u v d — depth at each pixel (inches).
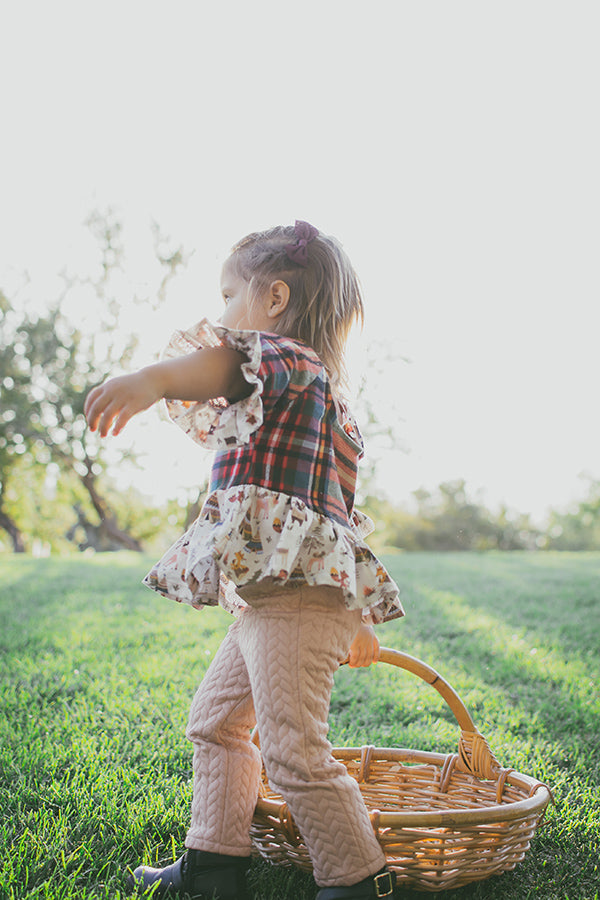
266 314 66.2
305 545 57.3
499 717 109.1
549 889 64.1
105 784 77.6
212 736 64.1
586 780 85.7
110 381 49.9
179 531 936.3
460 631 173.6
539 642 162.1
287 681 56.6
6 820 70.3
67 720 98.6
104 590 237.8
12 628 165.2
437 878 60.2
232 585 66.7
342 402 65.7
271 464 57.8
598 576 291.9
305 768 55.7
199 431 57.5
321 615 58.0
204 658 139.9
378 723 107.5
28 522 968.3
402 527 1207.6
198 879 60.1
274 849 63.9
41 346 805.2
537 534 1298.0
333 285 66.7
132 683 120.3
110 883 61.1
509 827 61.4
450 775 78.6
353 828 55.8
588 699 119.1
